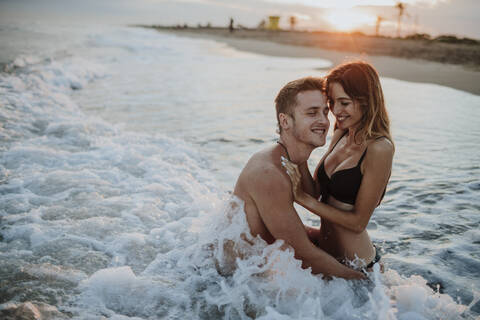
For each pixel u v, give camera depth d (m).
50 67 11.29
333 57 22.83
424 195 3.91
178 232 3.07
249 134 6.35
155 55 21.36
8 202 3.41
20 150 4.75
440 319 2.14
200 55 22.69
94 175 4.16
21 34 29.62
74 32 38.81
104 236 2.95
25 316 1.95
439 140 5.94
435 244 3.00
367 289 2.38
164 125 6.81
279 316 2.07
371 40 45.66
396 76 13.91
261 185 2.33
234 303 2.24
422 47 32.56
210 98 9.52
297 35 57.84
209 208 3.55
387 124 2.38
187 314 2.15
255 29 85.50
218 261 2.53
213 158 5.16
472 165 4.80
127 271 2.44
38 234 2.88
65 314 2.04
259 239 2.46
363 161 2.34
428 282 2.53
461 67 17.53
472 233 3.15
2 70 10.28
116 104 8.51
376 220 3.44
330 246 2.63
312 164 4.87
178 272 2.57
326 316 2.16
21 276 2.34
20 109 6.72
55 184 3.85
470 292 2.42
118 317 2.05
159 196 3.77
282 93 2.46
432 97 9.84
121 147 5.24
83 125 6.10
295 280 2.30
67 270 2.46
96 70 13.02
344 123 2.39
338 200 2.52
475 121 7.20
